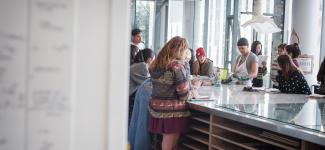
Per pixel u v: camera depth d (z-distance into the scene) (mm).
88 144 937
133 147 3674
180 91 3141
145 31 10438
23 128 892
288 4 7945
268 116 2574
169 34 10766
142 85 3676
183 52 3170
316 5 6844
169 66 3141
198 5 10664
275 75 4777
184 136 3514
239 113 2711
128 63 959
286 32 8016
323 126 2250
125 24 934
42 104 896
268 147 2707
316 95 3777
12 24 860
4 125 881
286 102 3291
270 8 8102
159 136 3725
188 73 3223
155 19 10516
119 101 947
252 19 4922
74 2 891
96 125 938
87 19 905
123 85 946
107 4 917
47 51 886
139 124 3643
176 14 10867
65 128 916
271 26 4848
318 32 6977
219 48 9867
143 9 10359
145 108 3613
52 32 884
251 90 4211
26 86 883
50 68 891
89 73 918
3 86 870
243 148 2922
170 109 3172
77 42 902
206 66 5383
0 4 848
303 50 6773
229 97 3613
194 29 10828
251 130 2805
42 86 891
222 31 9758
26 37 870
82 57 908
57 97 902
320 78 4090
